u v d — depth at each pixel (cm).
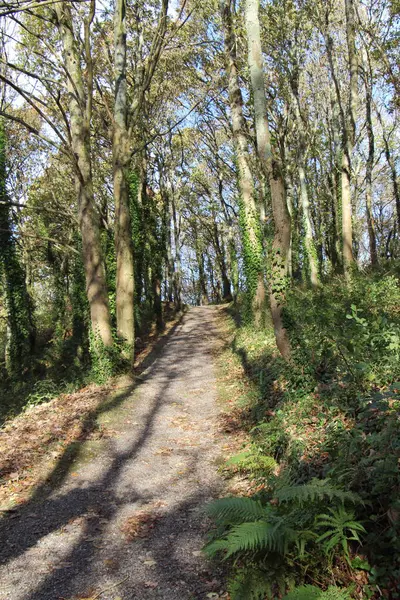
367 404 485
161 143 3206
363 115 2853
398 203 2091
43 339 3047
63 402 1134
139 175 2655
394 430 378
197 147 3444
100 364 1346
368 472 367
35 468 702
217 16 1823
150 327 2764
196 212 4541
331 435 507
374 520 336
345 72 2459
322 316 884
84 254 1402
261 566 342
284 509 382
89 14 1307
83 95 1457
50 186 2652
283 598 292
